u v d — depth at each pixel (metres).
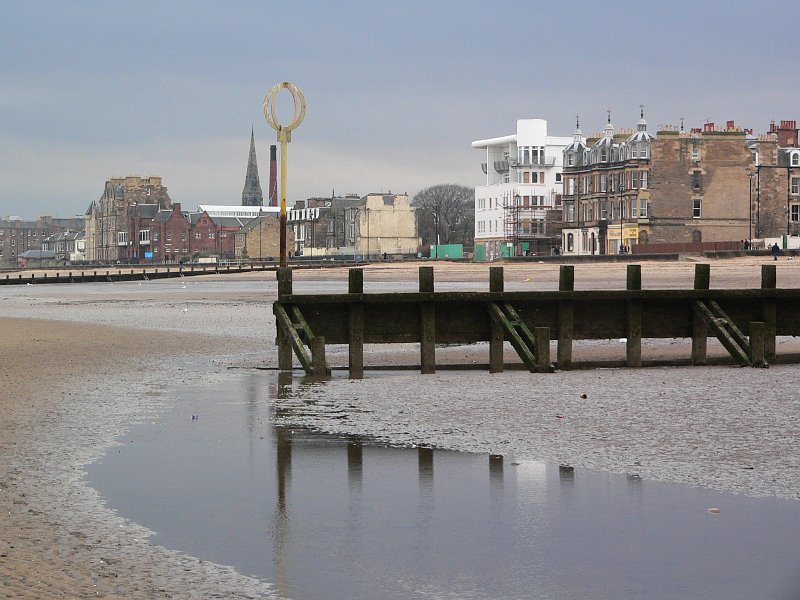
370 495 15.04
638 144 148.12
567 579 11.50
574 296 30.22
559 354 30.55
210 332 43.34
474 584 11.35
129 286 115.56
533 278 94.00
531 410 22.30
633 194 148.25
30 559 11.85
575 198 165.12
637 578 11.51
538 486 15.45
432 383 27.27
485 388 26.09
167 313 57.34
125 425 20.73
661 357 33.69
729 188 147.62
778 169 149.75
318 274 126.81
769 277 31.20
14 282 136.12
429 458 17.42
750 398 23.83
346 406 23.20
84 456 17.72
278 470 16.66
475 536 13.04
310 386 26.80
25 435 19.61
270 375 29.09
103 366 31.00
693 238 147.12
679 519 13.67
